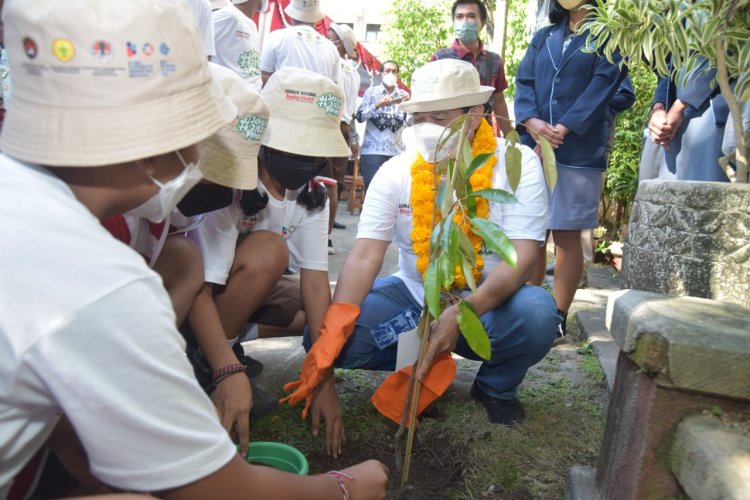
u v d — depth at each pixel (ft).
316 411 6.34
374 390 7.92
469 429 6.82
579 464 6.23
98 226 2.85
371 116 18.47
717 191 6.31
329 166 13.60
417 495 5.68
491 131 6.99
